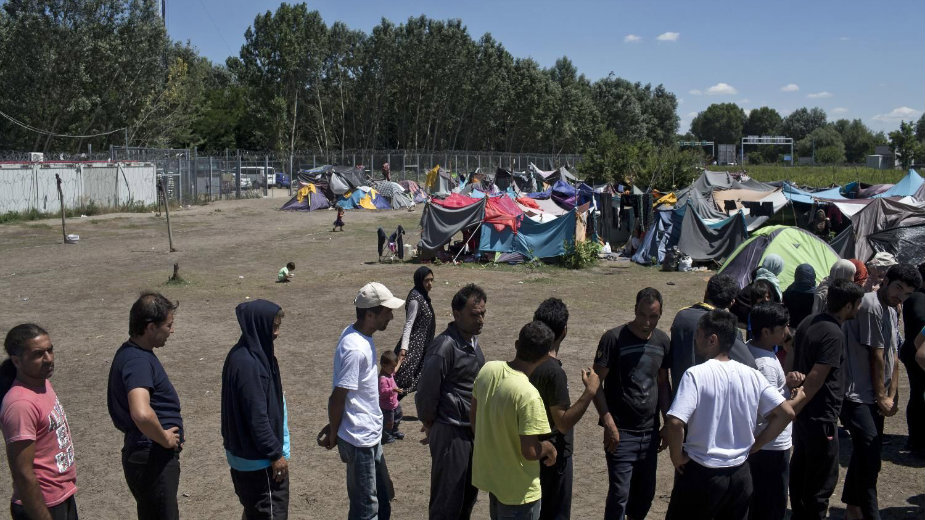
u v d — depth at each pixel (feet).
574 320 47.01
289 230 108.78
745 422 14.17
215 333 43.80
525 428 13.76
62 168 122.72
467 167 233.96
